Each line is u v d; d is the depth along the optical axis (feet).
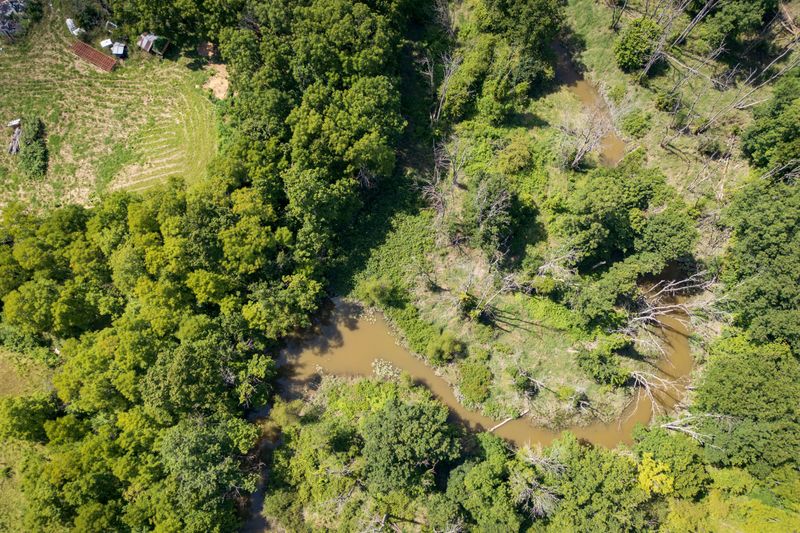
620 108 237.25
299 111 200.34
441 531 167.12
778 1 224.12
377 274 215.10
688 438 183.93
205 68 243.19
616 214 197.88
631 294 205.05
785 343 185.16
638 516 162.91
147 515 160.35
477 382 199.72
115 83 241.55
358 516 179.93
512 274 213.05
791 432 167.02
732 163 228.84
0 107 234.58
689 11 242.58
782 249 186.60
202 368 173.06
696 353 207.62
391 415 173.06
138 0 223.51
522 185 227.40
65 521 162.71
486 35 236.84
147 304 185.57
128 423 169.89
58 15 244.63
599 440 197.57
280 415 191.21
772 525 162.91
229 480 165.48
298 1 215.51
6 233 191.83
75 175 228.63
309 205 195.21
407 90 246.47
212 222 190.29
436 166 228.22
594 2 256.93
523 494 167.94
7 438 186.70
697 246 218.38
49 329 191.11
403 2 229.66
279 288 196.13
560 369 204.44
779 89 208.64
